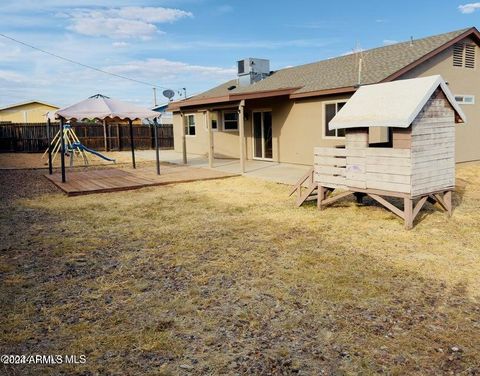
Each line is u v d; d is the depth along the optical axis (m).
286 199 9.36
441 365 2.96
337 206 8.47
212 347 3.23
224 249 5.76
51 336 3.42
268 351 3.17
